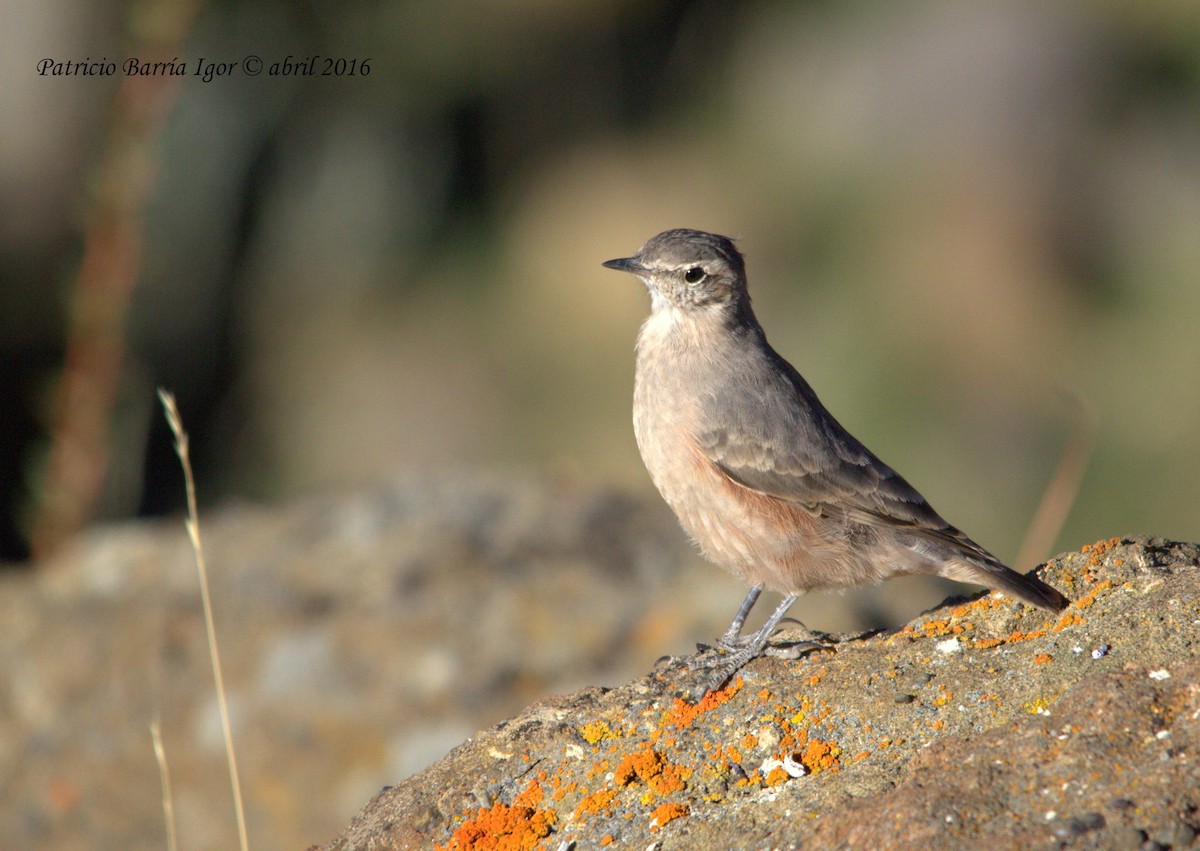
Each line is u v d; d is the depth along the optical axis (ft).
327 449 56.70
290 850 29.94
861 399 52.60
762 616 35.83
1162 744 15.01
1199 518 48.93
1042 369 51.98
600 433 55.52
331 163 58.75
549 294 58.23
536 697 33.53
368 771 31.60
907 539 23.31
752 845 15.56
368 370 58.23
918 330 53.21
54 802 31.76
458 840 17.81
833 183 56.90
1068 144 55.98
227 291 56.80
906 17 60.23
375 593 36.99
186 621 36.58
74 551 40.45
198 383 56.39
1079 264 54.34
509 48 60.23
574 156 60.18
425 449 56.24
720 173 58.54
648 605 36.88
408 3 59.06
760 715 18.52
